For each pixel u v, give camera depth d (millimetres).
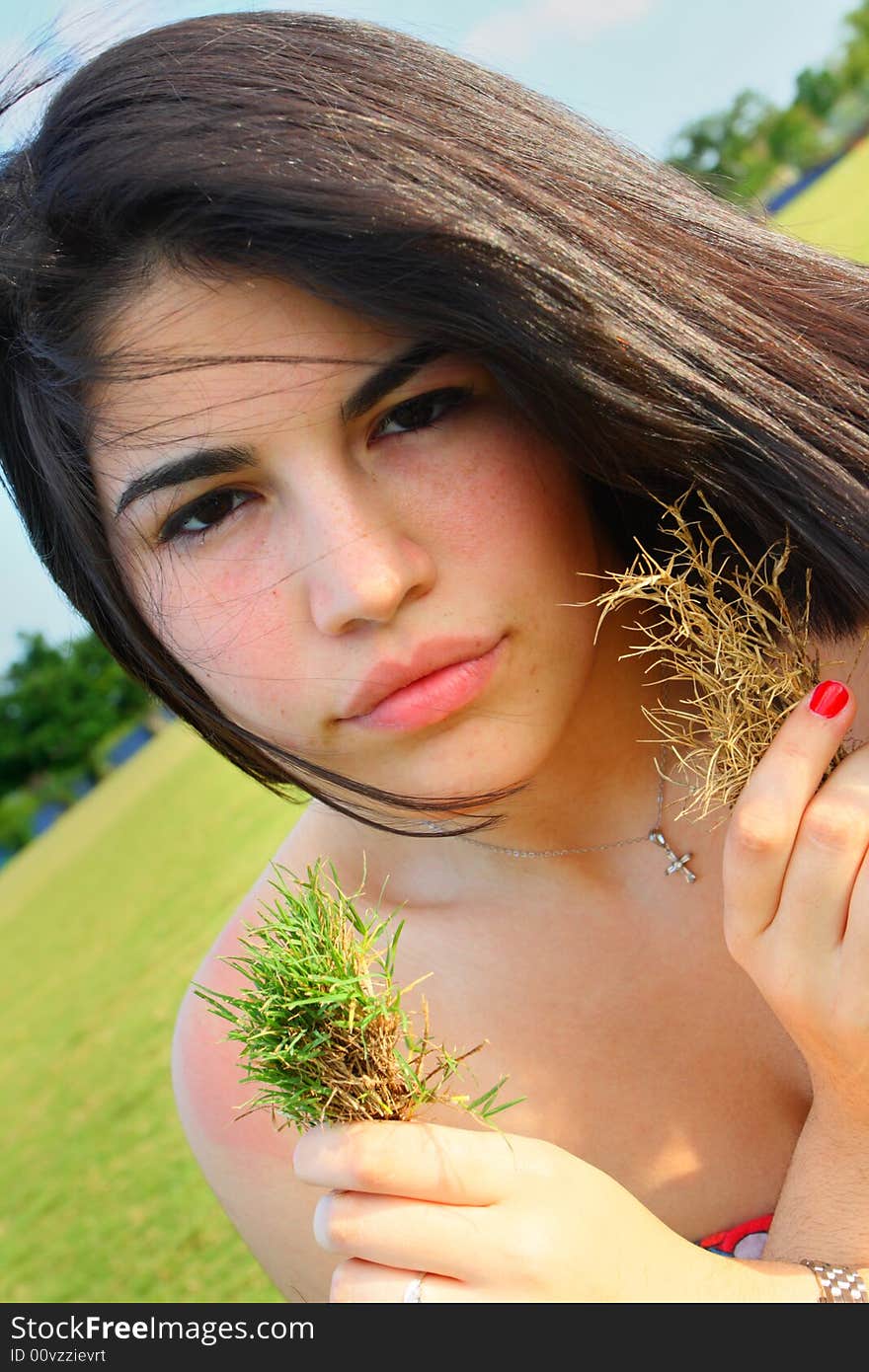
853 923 504
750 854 512
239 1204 614
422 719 524
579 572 541
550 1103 593
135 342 507
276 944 485
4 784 14672
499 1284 488
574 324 499
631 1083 596
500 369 505
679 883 607
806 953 513
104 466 530
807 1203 534
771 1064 601
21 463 573
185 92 509
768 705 528
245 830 3838
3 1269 1776
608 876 609
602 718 596
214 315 502
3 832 13773
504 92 555
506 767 536
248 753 602
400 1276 497
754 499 535
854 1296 510
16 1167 2242
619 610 585
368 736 532
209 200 489
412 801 545
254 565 524
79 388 521
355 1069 491
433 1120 587
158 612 546
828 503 525
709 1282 500
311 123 503
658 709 592
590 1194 500
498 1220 491
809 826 509
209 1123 613
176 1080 629
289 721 538
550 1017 601
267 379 502
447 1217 490
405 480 514
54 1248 1739
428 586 514
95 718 14945
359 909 625
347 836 631
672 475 533
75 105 518
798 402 534
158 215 497
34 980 4066
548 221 520
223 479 515
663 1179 590
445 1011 602
